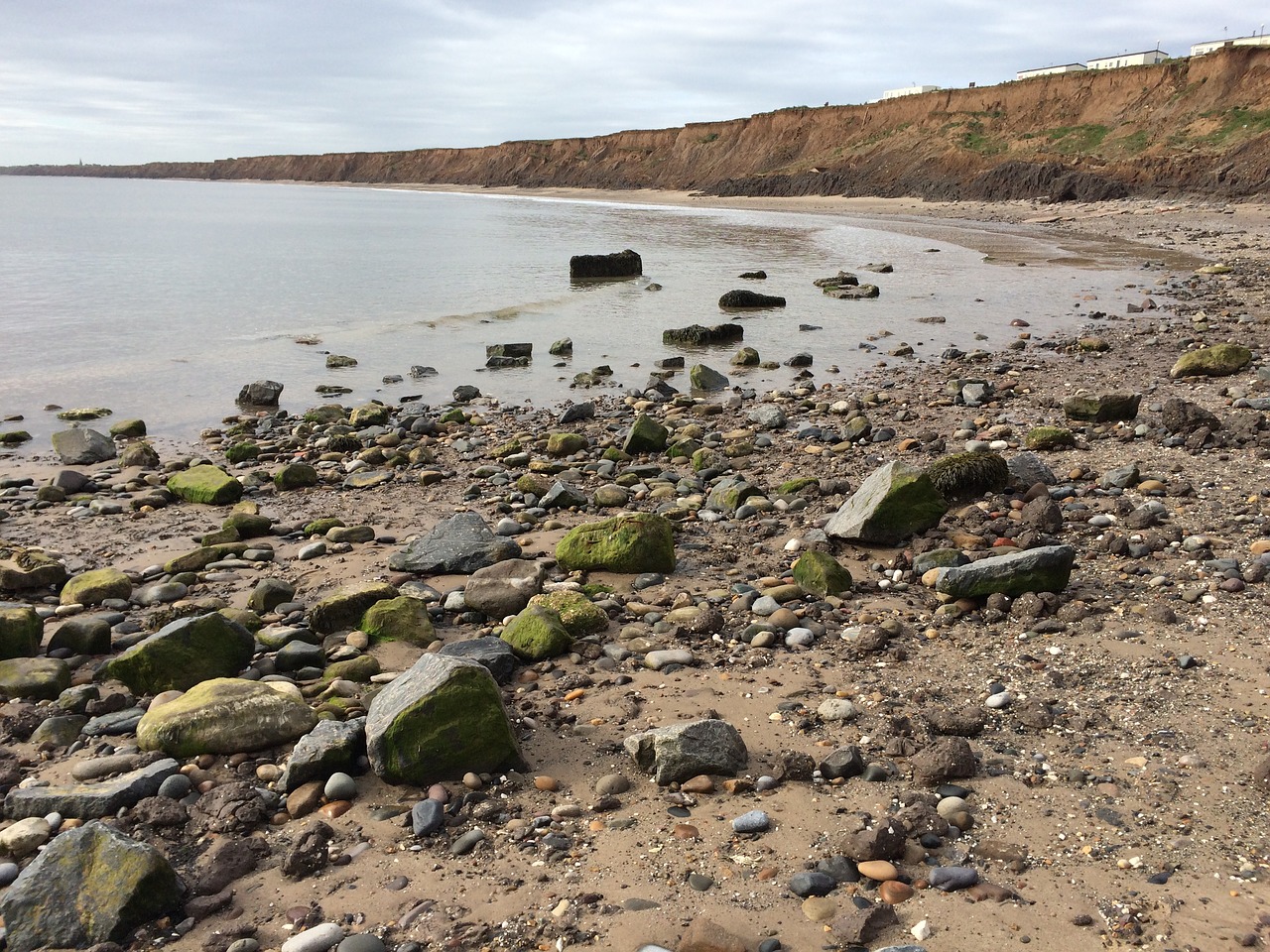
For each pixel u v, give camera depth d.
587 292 30.67
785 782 4.79
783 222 64.50
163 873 4.00
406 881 4.14
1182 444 10.48
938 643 6.36
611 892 4.00
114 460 12.84
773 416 13.48
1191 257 35.09
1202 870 3.94
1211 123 63.38
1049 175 67.81
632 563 7.77
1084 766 4.79
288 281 32.91
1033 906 3.78
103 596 7.73
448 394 16.97
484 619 7.16
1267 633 5.99
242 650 6.37
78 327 22.89
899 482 8.24
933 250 41.72
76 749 5.39
